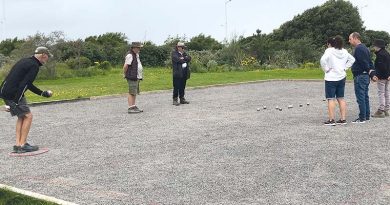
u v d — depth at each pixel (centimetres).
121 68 3872
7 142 912
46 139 925
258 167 667
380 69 1062
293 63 3803
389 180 592
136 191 575
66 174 662
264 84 2211
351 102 1395
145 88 1962
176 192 567
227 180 609
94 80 2656
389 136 859
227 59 3719
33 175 662
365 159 697
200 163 698
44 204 523
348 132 906
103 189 587
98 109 1381
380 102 1084
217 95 1725
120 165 702
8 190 573
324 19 5828
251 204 518
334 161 689
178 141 867
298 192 554
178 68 1405
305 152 748
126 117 1198
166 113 1254
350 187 568
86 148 830
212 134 929
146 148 814
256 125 1022
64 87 2183
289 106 1316
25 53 2916
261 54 3934
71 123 1123
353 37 1004
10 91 786
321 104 1377
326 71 979
